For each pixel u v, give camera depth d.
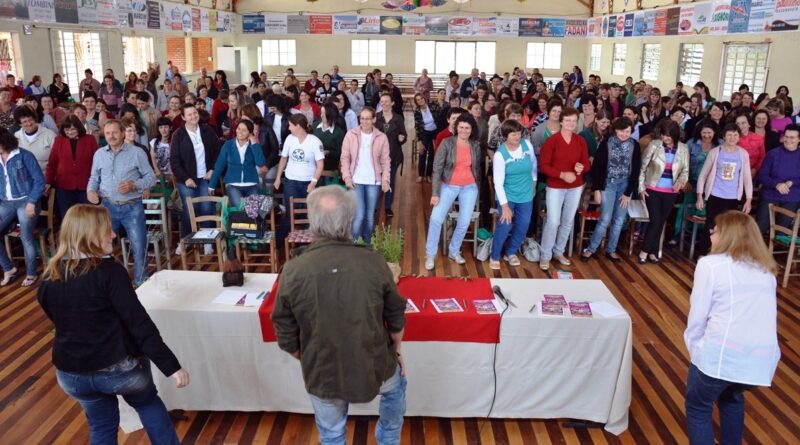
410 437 3.23
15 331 4.43
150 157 6.24
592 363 3.18
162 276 3.60
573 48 20.22
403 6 20.08
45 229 5.40
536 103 8.80
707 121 5.98
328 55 20.64
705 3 12.73
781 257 6.01
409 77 20.67
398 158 7.08
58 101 10.16
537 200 6.23
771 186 5.63
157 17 14.88
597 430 3.31
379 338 2.30
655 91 8.80
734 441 2.79
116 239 6.43
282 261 5.82
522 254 6.06
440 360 3.19
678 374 3.93
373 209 5.63
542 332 3.12
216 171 5.56
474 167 5.39
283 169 5.86
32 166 5.05
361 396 2.29
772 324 2.54
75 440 3.22
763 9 10.75
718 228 2.66
